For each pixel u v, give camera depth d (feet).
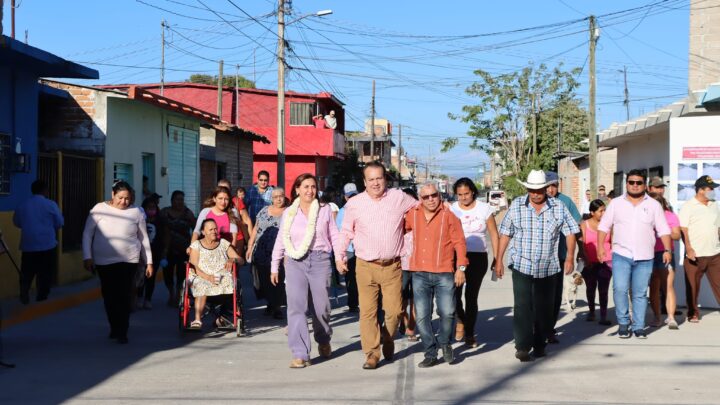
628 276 33.47
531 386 24.57
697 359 28.96
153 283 43.14
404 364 28.25
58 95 55.83
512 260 28.66
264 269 39.24
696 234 37.78
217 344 32.48
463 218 31.35
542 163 168.96
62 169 51.70
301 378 25.82
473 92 173.99
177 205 43.57
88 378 25.76
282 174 88.89
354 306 41.78
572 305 42.24
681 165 44.32
